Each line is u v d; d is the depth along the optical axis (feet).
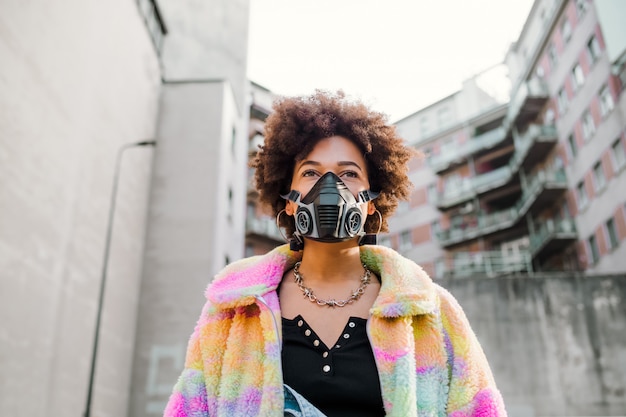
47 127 39.88
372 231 6.50
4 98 34.17
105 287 49.90
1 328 32.91
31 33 37.76
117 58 54.90
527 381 48.88
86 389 45.03
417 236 123.65
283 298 5.52
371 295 5.47
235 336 5.25
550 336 50.39
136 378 55.11
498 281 52.65
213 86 67.92
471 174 117.91
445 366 5.16
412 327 5.18
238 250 72.08
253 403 4.87
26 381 35.73
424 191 125.70
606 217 79.56
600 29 80.59
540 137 95.14
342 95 6.42
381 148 6.43
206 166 63.77
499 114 117.08
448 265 115.55
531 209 100.89
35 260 37.50
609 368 48.93
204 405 5.20
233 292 5.29
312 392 4.76
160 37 70.59
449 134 125.08
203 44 79.00
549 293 52.01
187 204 62.13
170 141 65.26
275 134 6.40
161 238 60.80
